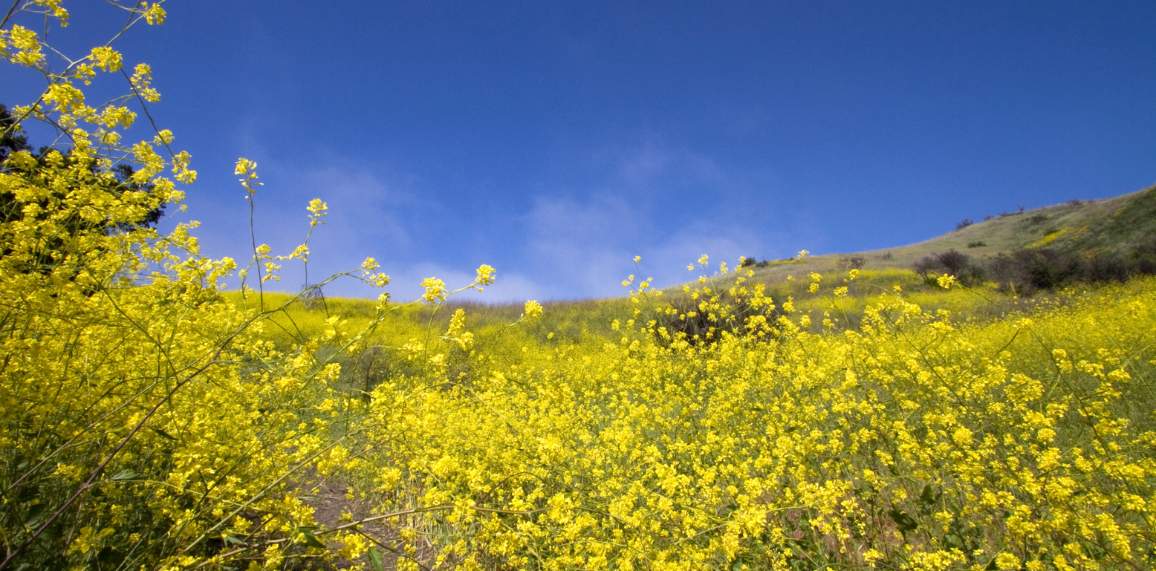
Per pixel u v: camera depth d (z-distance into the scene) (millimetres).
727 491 3955
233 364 2609
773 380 5484
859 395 4918
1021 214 66375
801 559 3188
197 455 2535
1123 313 8195
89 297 2676
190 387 2916
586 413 6004
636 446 4645
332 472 2826
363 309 18141
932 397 4414
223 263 3193
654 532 3133
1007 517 2945
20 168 2473
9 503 2123
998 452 3770
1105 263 21406
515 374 8688
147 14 2285
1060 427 4566
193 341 3244
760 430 4832
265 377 3398
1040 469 3031
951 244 58844
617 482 4016
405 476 4785
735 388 5277
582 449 4707
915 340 5445
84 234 2633
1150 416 4570
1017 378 4012
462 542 3039
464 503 2389
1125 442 4039
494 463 4180
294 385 2664
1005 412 4078
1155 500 2701
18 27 2143
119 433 2664
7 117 2244
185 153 3051
